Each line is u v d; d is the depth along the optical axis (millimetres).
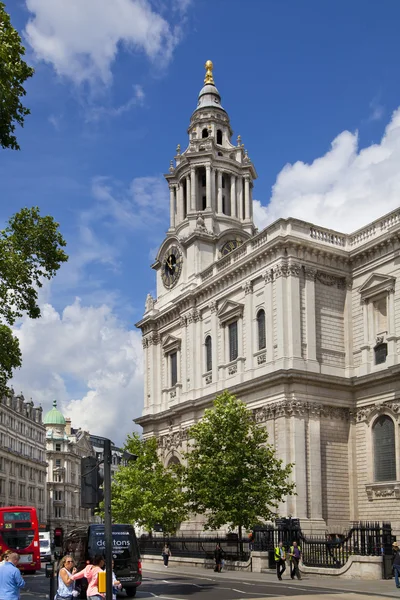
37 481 150125
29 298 37188
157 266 82250
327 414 57844
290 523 46094
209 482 51344
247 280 63594
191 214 78062
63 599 21391
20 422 141500
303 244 59281
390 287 57219
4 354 35406
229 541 53344
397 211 58594
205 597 31391
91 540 34562
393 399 55500
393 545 36844
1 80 28297
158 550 63906
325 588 34688
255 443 52938
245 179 82375
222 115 86312
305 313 58812
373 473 56438
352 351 60375
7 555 19266
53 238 37875
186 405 69688
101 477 20047
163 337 79312
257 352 61375
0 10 30422
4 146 30125
